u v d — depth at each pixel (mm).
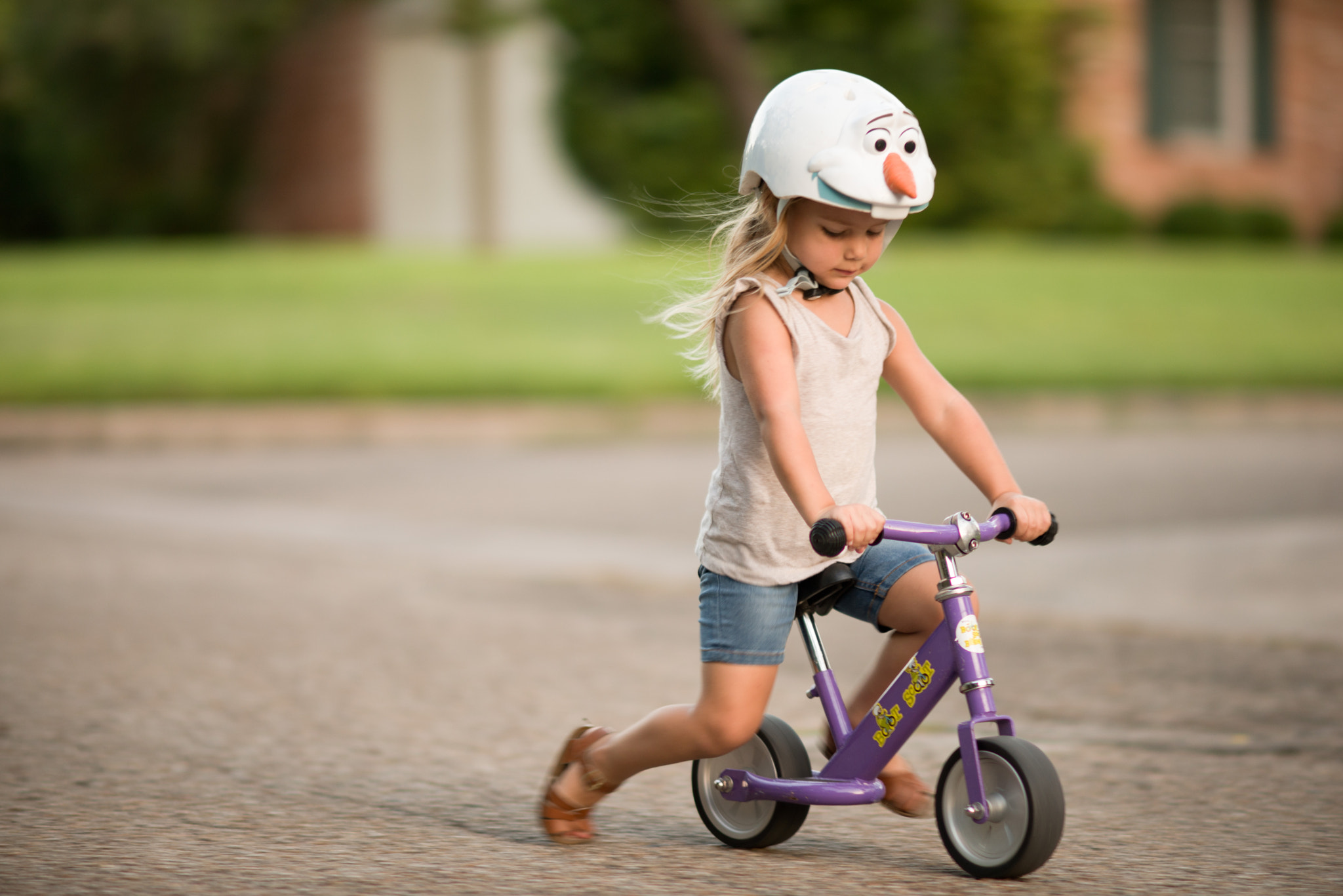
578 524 31516
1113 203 92438
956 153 91875
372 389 47469
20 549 28344
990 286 63656
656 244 83625
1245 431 47062
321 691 18328
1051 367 51875
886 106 11492
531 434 46250
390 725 16828
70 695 17891
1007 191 91625
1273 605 23078
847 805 12078
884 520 10984
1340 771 14898
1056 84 92250
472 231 87500
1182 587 24500
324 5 81625
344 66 86750
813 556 11898
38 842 12367
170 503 34156
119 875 11500
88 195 91688
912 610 12000
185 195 90375
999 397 49438
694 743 12031
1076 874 11820
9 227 93250
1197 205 92562
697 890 11344
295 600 24094
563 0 86375
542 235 88938
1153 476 36969
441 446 44375
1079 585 24891
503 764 15273
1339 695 17969
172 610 23141
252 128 88500
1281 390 51781
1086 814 13516
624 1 87688
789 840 12859
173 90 86812
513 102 87625
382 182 87250
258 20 77000
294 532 30625
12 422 44094
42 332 54000
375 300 59531
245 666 19625
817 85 11617
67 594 24172
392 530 30906
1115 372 51625
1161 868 11961
